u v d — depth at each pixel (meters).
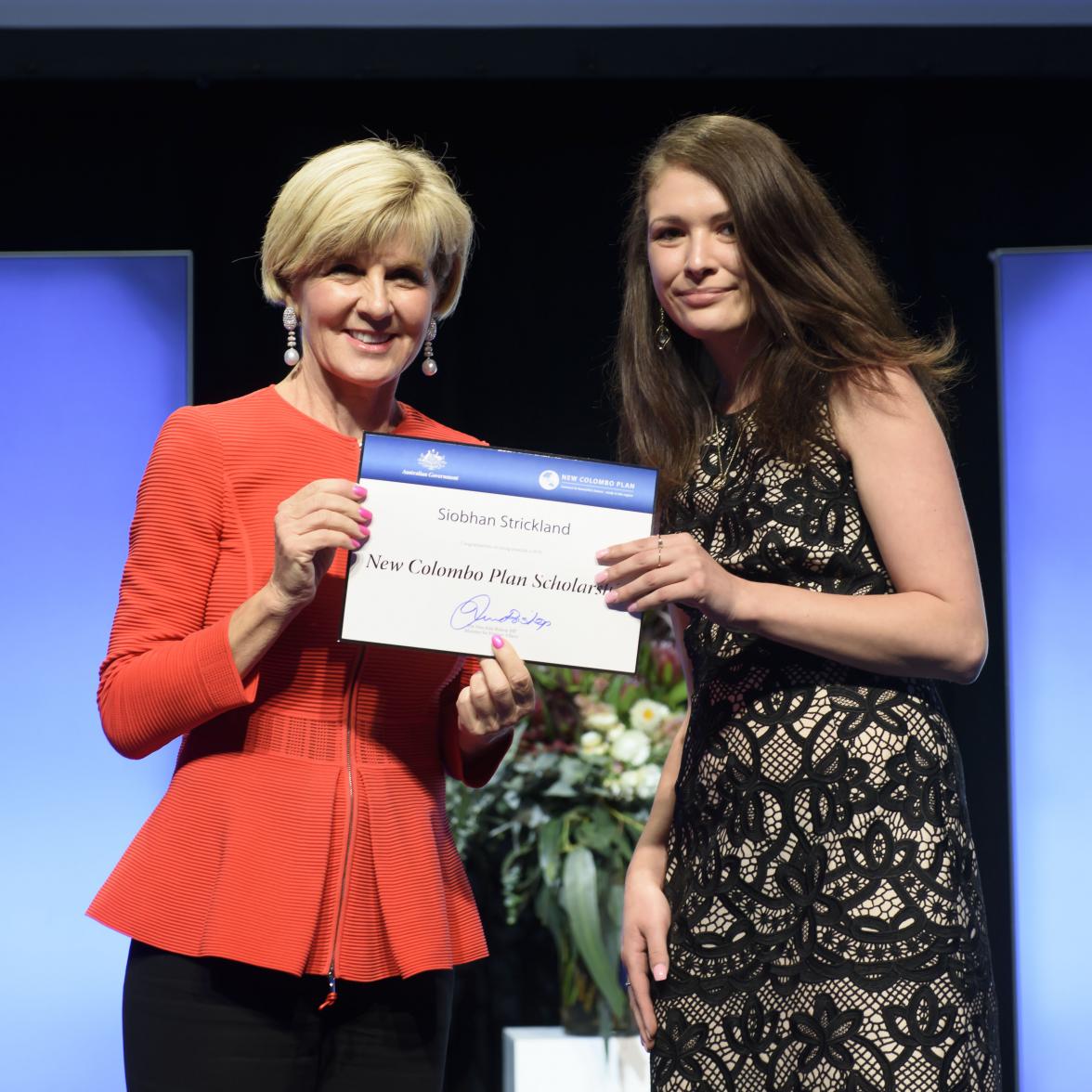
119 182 5.43
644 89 5.54
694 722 2.38
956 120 5.57
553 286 5.55
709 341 2.43
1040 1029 5.02
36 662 4.90
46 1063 4.78
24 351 5.03
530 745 4.38
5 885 4.83
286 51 5.25
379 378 2.38
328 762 2.31
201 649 2.21
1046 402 5.17
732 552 2.31
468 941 2.44
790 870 2.20
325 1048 2.32
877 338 2.26
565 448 5.51
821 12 5.29
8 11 5.21
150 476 2.35
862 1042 2.12
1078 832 5.06
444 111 5.53
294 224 2.35
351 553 2.25
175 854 2.26
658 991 2.35
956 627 2.13
